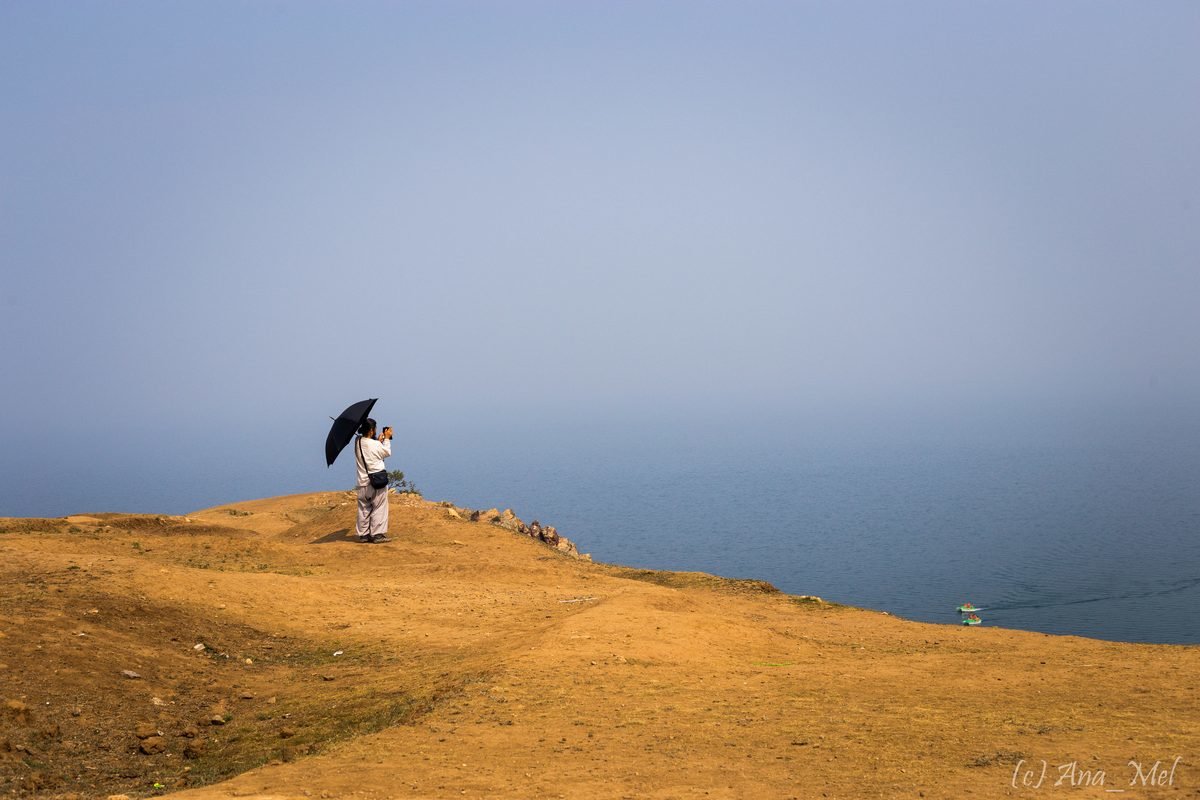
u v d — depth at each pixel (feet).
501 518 119.34
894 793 29.48
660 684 45.06
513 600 71.31
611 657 49.39
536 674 45.85
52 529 94.32
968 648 58.75
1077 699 42.09
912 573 590.55
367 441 95.86
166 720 44.19
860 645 59.98
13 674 45.47
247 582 67.77
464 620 64.34
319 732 41.88
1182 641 312.91
